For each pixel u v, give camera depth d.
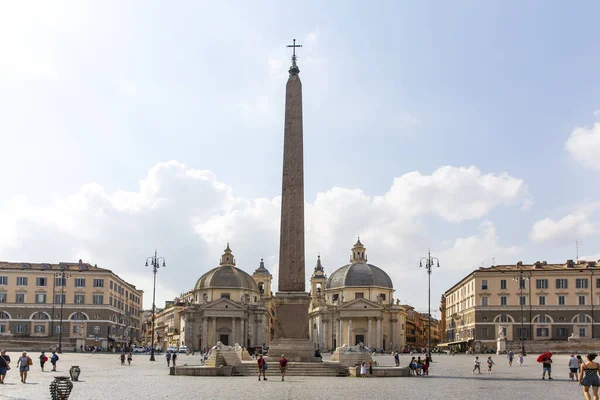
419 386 35.56
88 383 37.09
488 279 107.31
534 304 105.00
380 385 35.81
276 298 46.09
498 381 40.62
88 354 92.88
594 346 90.56
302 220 45.72
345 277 139.00
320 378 41.50
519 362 65.06
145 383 36.88
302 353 46.00
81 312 110.75
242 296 137.12
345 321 133.38
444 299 150.12
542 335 104.06
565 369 57.59
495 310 106.12
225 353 46.97
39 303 109.88
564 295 104.19
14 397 27.67
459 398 28.78
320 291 158.12
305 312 46.03
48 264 114.44
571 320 103.44
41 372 47.72
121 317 123.81
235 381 38.50
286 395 29.25
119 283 122.12
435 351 138.38
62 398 23.70
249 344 135.50
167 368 57.53
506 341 95.62
